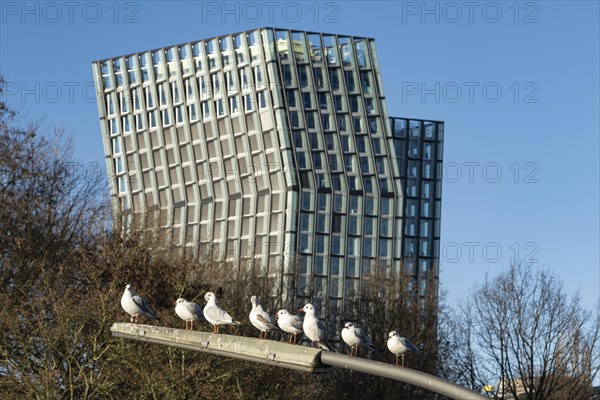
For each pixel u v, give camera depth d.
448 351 92.50
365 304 99.56
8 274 60.38
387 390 88.81
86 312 53.75
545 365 88.38
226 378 55.56
